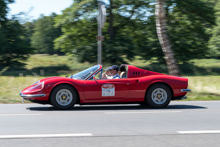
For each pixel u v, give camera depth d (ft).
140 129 17.11
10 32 123.75
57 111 23.95
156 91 26.22
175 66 40.81
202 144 13.76
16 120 19.79
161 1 40.16
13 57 126.11
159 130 16.88
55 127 17.51
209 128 17.60
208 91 40.91
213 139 14.75
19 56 125.90
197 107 27.40
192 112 24.12
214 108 26.76
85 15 98.48
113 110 24.93
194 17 104.83
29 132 16.03
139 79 25.84
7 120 19.77
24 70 118.32
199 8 102.78
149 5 102.27
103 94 24.93
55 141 14.01
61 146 13.10
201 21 107.65
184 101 32.89
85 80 24.97
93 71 25.45
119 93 25.27
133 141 14.17
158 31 40.93
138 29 108.88
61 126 17.83
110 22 106.42
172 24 110.93
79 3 96.89
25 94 24.21
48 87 24.18
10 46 120.47
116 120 20.04
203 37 116.67
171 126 18.13
